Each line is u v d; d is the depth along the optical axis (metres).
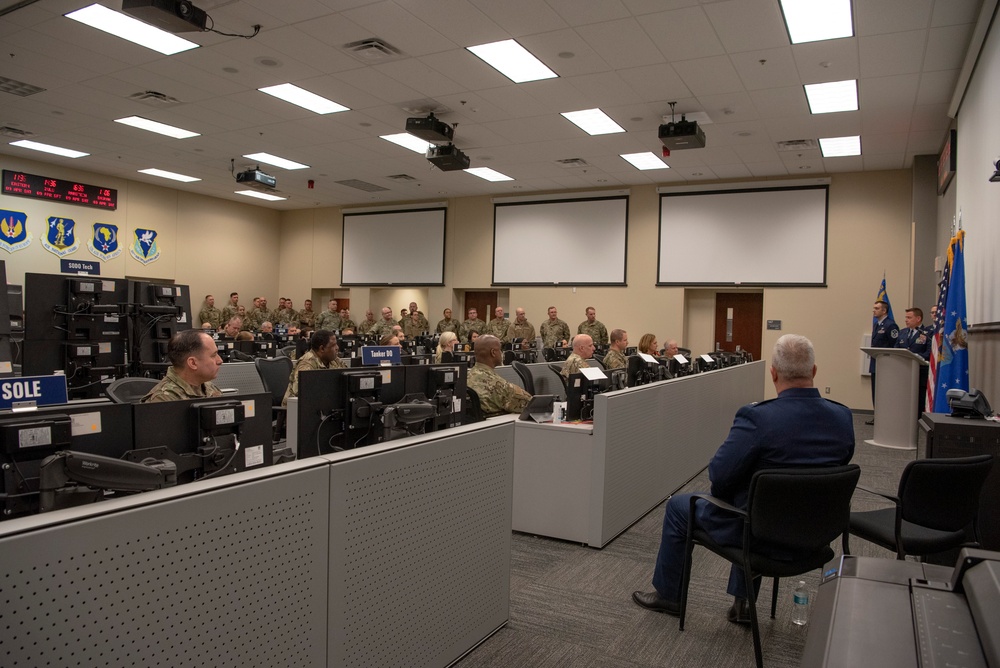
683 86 6.53
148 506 1.24
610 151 9.15
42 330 4.72
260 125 8.40
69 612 1.12
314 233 14.82
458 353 6.29
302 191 12.89
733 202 10.62
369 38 5.62
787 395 2.33
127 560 1.20
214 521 1.36
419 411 2.54
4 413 1.40
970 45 5.15
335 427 2.39
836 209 9.96
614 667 2.29
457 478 2.16
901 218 9.59
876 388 6.79
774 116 7.36
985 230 4.77
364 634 1.77
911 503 2.36
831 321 9.95
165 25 4.66
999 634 0.58
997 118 4.39
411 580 1.95
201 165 10.86
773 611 2.72
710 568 3.30
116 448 1.55
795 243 10.20
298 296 15.01
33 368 4.68
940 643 0.63
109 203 11.88
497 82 6.60
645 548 3.50
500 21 5.23
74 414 1.47
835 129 7.74
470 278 12.94
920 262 8.70
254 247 14.65
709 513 2.45
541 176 10.88
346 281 14.38
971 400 2.93
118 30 5.71
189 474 1.70
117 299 5.09
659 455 4.31
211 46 5.93
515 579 3.06
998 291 4.26
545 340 11.20
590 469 3.51
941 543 2.44
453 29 5.41
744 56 5.75
